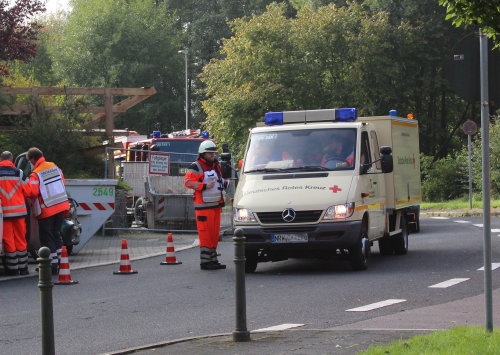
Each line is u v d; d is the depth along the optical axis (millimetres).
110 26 83750
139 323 11617
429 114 59812
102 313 12586
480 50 8805
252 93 53719
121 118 85750
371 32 54125
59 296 14562
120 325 11492
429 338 8898
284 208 16984
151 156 29953
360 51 54062
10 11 27859
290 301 13422
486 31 9945
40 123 29328
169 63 85375
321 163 17844
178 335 10648
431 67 57375
